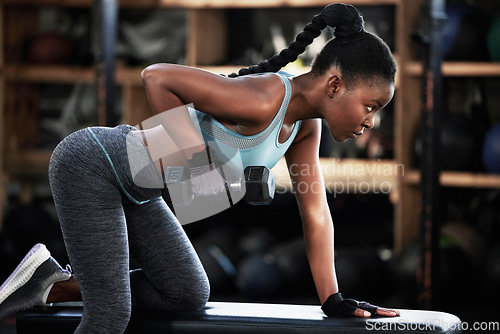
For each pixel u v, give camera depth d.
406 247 6.91
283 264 7.00
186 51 8.27
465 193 7.99
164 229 3.69
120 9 8.37
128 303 3.36
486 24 7.41
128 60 8.14
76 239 3.32
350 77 3.08
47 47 8.02
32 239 7.61
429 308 5.48
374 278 6.88
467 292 6.83
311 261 3.61
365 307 3.56
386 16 7.69
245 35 8.46
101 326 3.29
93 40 8.70
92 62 8.06
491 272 6.59
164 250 3.66
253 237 7.46
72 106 8.57
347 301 3.54
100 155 3.31
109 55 5.88
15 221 7.64
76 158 3.31
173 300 3.68
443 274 6.58
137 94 8.07
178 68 3.01
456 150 7.14
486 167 7.10
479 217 7.91
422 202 5.54
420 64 7.24
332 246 3.62
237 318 3.52
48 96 8.65
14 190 8.66
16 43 8.52
